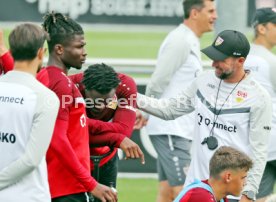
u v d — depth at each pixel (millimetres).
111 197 13016
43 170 12180
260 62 16750
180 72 18078
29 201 11977
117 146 14148
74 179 13266
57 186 13227
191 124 18266
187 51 17953
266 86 16766
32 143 11789
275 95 16828
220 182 12617
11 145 11938
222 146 13227
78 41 13164
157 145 18453
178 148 18281
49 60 13211
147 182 22156
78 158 13180
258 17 17094
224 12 24875
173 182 18344
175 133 18156
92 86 13844
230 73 14195
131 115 14539
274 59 16797
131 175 22266
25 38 11898
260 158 14312
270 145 16734
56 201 13273
